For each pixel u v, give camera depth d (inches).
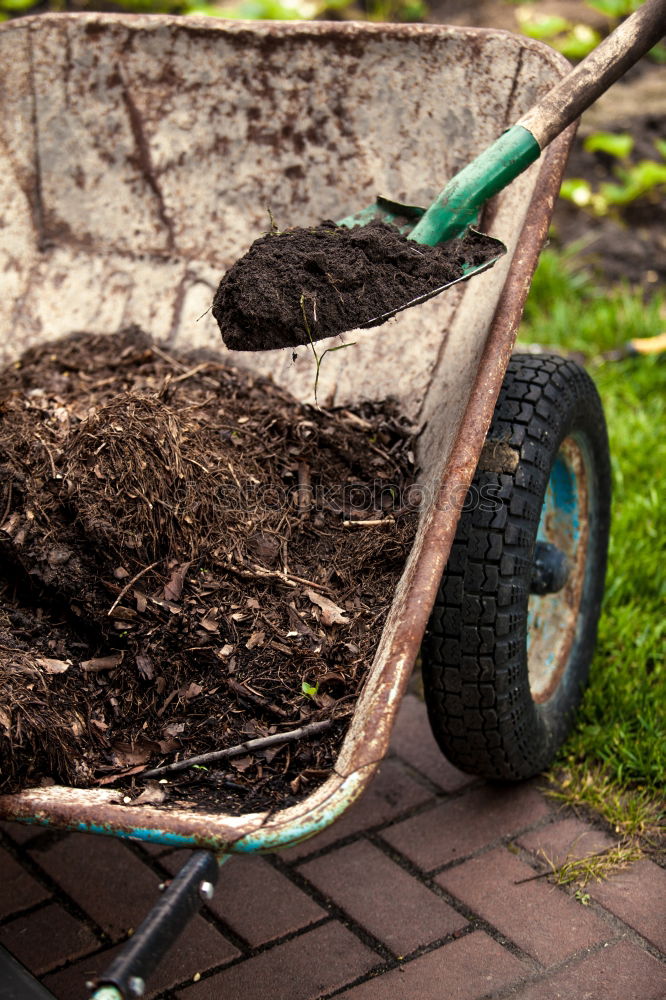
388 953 106.8
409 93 115.3
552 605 120.1
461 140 114.8
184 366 118.0
